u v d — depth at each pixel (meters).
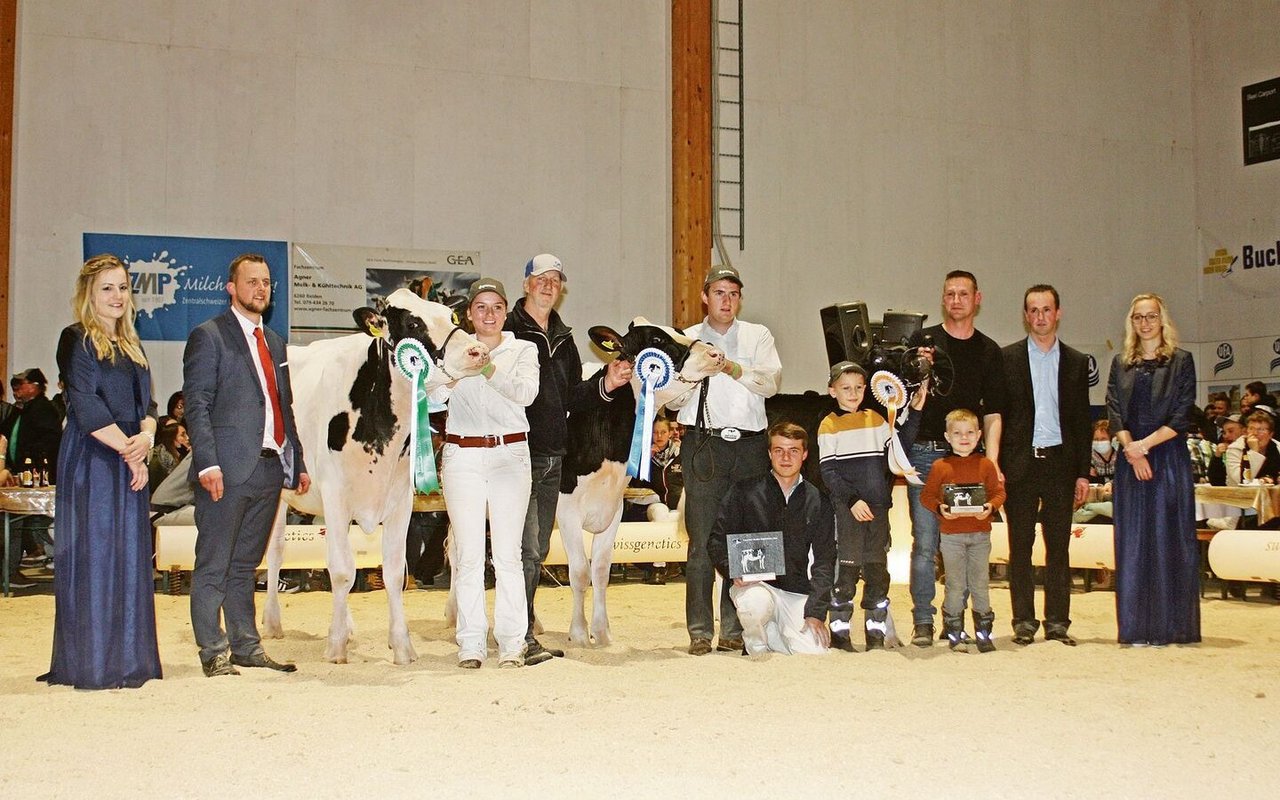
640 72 15.16
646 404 6.03
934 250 16.58
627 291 14.97
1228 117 17.70
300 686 5.18
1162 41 18.11
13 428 11.16
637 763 3.69
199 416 5.45
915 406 6.27
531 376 5.79
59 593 5.22
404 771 3.60
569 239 14.74
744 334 6.52
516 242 14.52
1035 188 17.22
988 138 16.97
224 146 13.41
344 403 5.95
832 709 4.59
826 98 16.09
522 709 4.61
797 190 15.90
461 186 14.32
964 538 6.34
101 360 5.22
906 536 10.49
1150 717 4.45
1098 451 12.40
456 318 5.80
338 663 5.98
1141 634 6.59
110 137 13.02
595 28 14.97
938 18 16.77
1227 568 9.26
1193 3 18.23
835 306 6.77
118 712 4.58
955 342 6.71
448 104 14.30
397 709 4.61
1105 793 3.39
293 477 5.80
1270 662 5.95
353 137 13.91
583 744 3.96
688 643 6.83
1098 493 11.30
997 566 11.80
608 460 6.63
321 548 9.76
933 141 16.66
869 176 16.27
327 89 13.82
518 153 14.58
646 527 10.59
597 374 6.47
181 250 13.20
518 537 5.86
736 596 6.15
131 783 3.47
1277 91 17.03
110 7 13.05
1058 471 6.73
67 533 5.21
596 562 6.78
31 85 12.78
